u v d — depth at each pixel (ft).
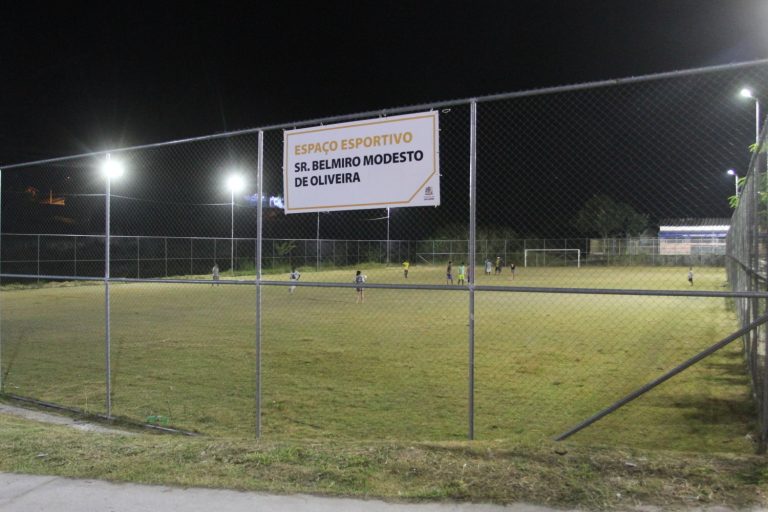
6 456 15.92
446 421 21.47
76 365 31.83
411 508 11.78
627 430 20.07
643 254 123.03
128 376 29.14
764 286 21.39
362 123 18.29
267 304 67.10
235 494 12.77
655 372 28.89
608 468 13.30
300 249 134.00
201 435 19.95
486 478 13.03
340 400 24.48
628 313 55.93
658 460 13.64
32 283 91.66
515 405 23.40
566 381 27.27
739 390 25.12
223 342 39.06
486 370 29.84
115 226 131.85
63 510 12.26
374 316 54.19
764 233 22.30
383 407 23.39
